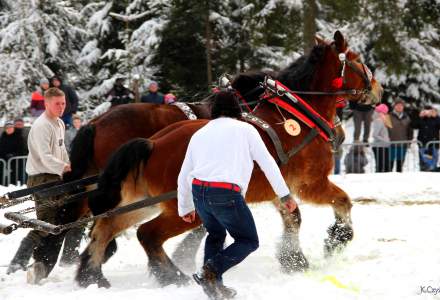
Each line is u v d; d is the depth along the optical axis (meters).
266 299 7.85
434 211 14.95
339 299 7.83
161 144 9.12
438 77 30.44
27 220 8.75
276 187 7.88
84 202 10.33
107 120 10.52
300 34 26.23
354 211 15.16
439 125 21.30
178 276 9.08
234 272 10.12
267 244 12.25
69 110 21.42
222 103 8.05
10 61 31.11
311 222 14.09
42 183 10.53
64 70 32.84
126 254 11.98
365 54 29.03
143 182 9.20
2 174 19.03
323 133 10.37
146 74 30.52
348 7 24.83
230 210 7.74
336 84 10.76
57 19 32.38
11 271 10.36
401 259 9.89
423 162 20.73
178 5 28.86
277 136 9.80
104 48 33.03
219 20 29.08
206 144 7.88
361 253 11.02
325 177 10.51
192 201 8.18
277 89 10.20
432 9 27.77
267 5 26.38
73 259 11.09
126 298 8.08
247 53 29.44
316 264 10.51
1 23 32.97
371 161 20.55
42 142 10.35
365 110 22.77
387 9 26.12
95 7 34.00
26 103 30.53
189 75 29.94
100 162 10.37
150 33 30.09
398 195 16.50
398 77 28.70
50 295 8.59
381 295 8.02
